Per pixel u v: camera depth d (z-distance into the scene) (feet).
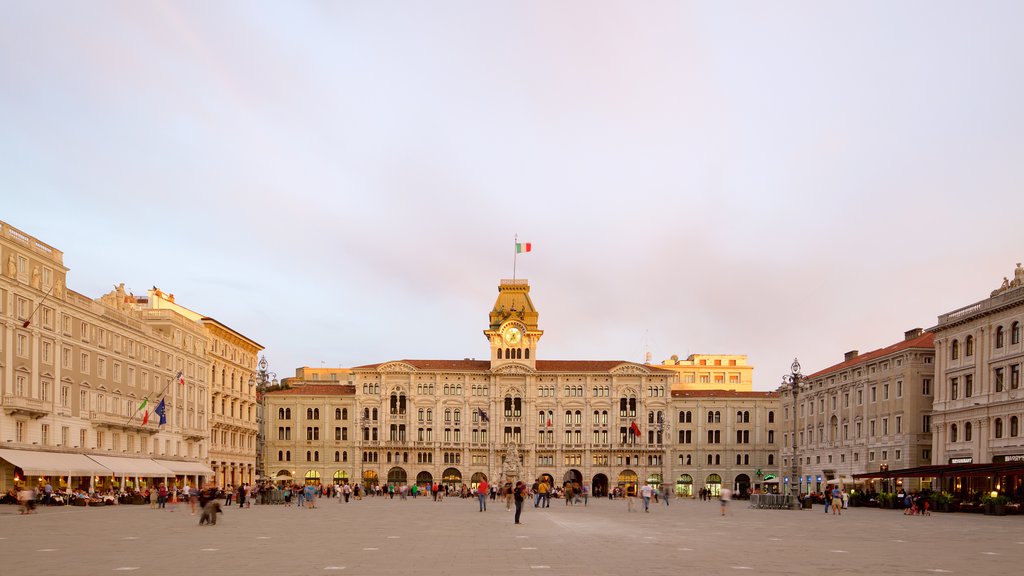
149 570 104.68
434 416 647.56
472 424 650.43
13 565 109.91
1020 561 122.42
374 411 647.97
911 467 399.65
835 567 112.47
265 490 344.28
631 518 245.04
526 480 638.94
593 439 649.20
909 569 110.93
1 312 295.07
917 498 301.22
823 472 499.10
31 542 143.74
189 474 445.78
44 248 327.88
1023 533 184.65
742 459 645.51
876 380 439.22
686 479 646.74
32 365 314.14
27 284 311.47
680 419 652.89
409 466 641.81
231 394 536.01
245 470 560.61
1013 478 326.65
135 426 388.37
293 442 646.74
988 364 349.41
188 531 172.65
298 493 346.74
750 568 110.22
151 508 291.38
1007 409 333.83
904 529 198.08
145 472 379.14
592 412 652.07
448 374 652.48
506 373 649.61
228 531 173.27
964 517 266.36
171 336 444.14
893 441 418.10
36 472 298.76
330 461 645.10
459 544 142.72
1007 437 332.39
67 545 138.21
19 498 250.37
